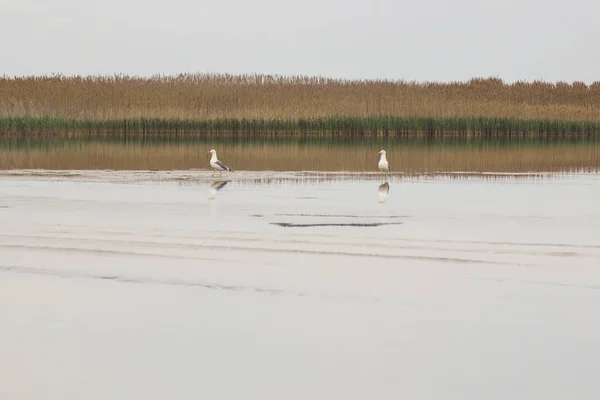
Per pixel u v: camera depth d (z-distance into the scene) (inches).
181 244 708.7
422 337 470.9
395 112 2618.1
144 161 1518.2
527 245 708.7
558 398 390.9
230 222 819.4
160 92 2790.4
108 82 2940.5
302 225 804.0
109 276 600.7
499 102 3019.2
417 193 1074.1
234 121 2573.8
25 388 403.5
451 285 575.5
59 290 564.1
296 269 621.0
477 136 2593.5
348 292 558.3
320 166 1446.9
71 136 2406.5
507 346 457.7
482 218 853.2
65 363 433.7
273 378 415.5
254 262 642.8
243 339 469.1
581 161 1606.8
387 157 1644.9
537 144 2171.5
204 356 443.8
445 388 402.0
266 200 989.8
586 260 651.5
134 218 844.0
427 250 686.5
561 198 1026.7
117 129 2559.1
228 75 3073.3
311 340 466.0
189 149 1838.1
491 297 546.9
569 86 3668.8
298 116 2571.4
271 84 3019.2
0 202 960.9
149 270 618.8
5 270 618.5
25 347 457.1
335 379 413.4
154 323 495.8
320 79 3107.8
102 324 494.0
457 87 3356.3
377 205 948.6
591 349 451.8
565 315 509.0
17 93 2659.9
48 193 1051.3
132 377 416.5
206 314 512.1
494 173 1358.3
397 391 399.2
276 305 530.6
